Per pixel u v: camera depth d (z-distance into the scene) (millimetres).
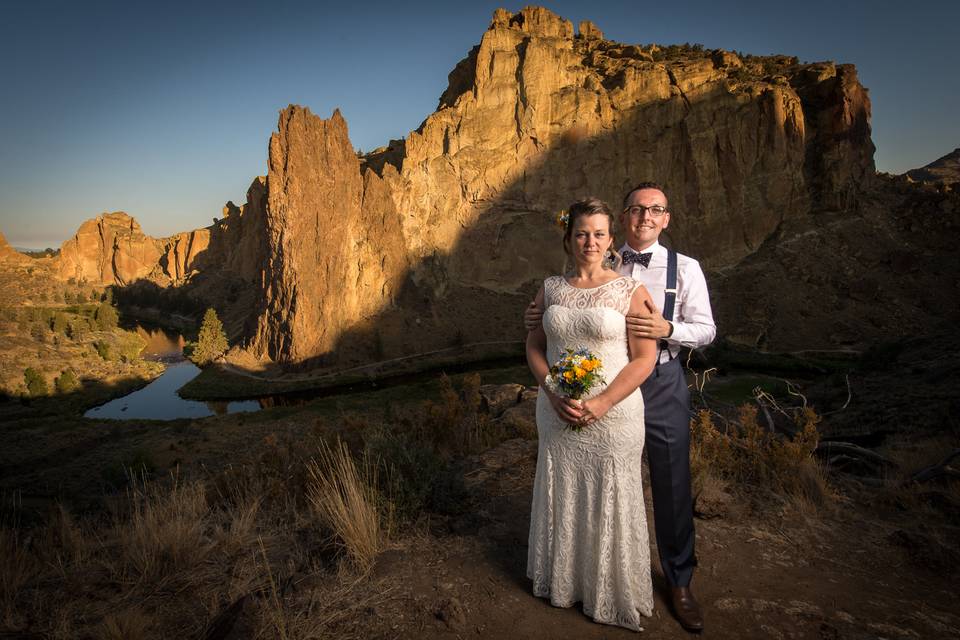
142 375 88312
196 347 100500
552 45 104000
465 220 101125
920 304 86938
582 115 98875
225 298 158000
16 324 110312
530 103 99375
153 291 177875
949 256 94312
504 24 126562
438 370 82812
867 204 104562
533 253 100438
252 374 86188
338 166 91000
